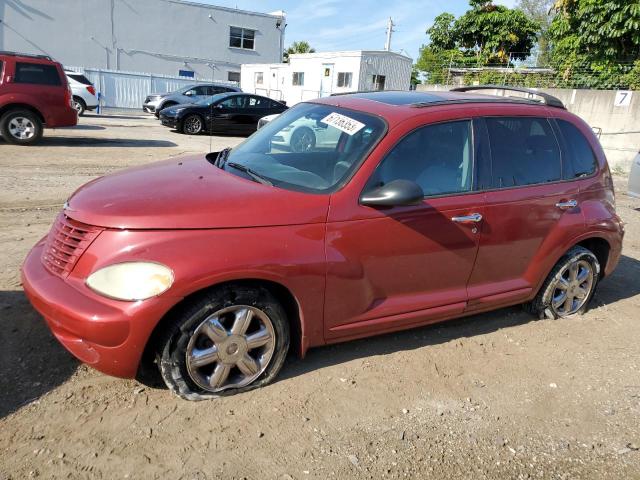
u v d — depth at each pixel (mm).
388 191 3217
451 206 3676
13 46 29672
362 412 3211
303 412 3148
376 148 3449
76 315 2748
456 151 3797
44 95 11953
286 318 3266
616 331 4648
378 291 3529
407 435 3055
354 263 3320
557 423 3309
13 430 2781
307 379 3477
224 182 3371
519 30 24672
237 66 36000
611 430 3287
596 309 5102
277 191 3266
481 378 3719
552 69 18641
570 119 4602
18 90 11711
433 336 4262
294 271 3078
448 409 3330
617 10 15914
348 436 2996
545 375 3840
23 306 4008
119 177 3562
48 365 3336
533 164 4215
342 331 3455
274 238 3047
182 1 33062
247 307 3084
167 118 17406
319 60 28172
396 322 3645
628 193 9281
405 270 3584
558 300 4691
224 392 3182
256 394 3266
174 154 12406
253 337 3166
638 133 14867
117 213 2908
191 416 3010
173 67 33906
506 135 4082
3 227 5953
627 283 5926
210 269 2838
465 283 3955
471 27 25156
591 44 16969
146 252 2801
